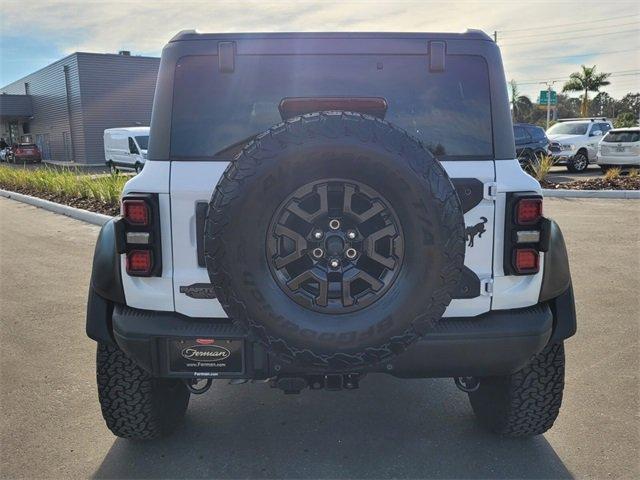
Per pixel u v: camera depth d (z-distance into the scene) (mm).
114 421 2926
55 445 3113
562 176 17828
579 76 44875
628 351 4246
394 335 2207
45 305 5688
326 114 2180
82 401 3623
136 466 2916
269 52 2605
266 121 2613
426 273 2162
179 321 2510
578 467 2848
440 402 3578
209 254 2178
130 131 23609
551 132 20812
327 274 2223
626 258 7145
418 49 2625
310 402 3604
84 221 11453
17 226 10906
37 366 4164
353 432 3227
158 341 2506
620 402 3490
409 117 2646
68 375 4008
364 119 2172
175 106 2598
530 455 2961
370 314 2199
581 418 3311
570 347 4332
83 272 7090
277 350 2223
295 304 2221
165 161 2539
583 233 8734
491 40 2648
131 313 2562
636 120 45625
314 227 2221
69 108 39562
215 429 3283
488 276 2523
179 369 2510
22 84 49375
